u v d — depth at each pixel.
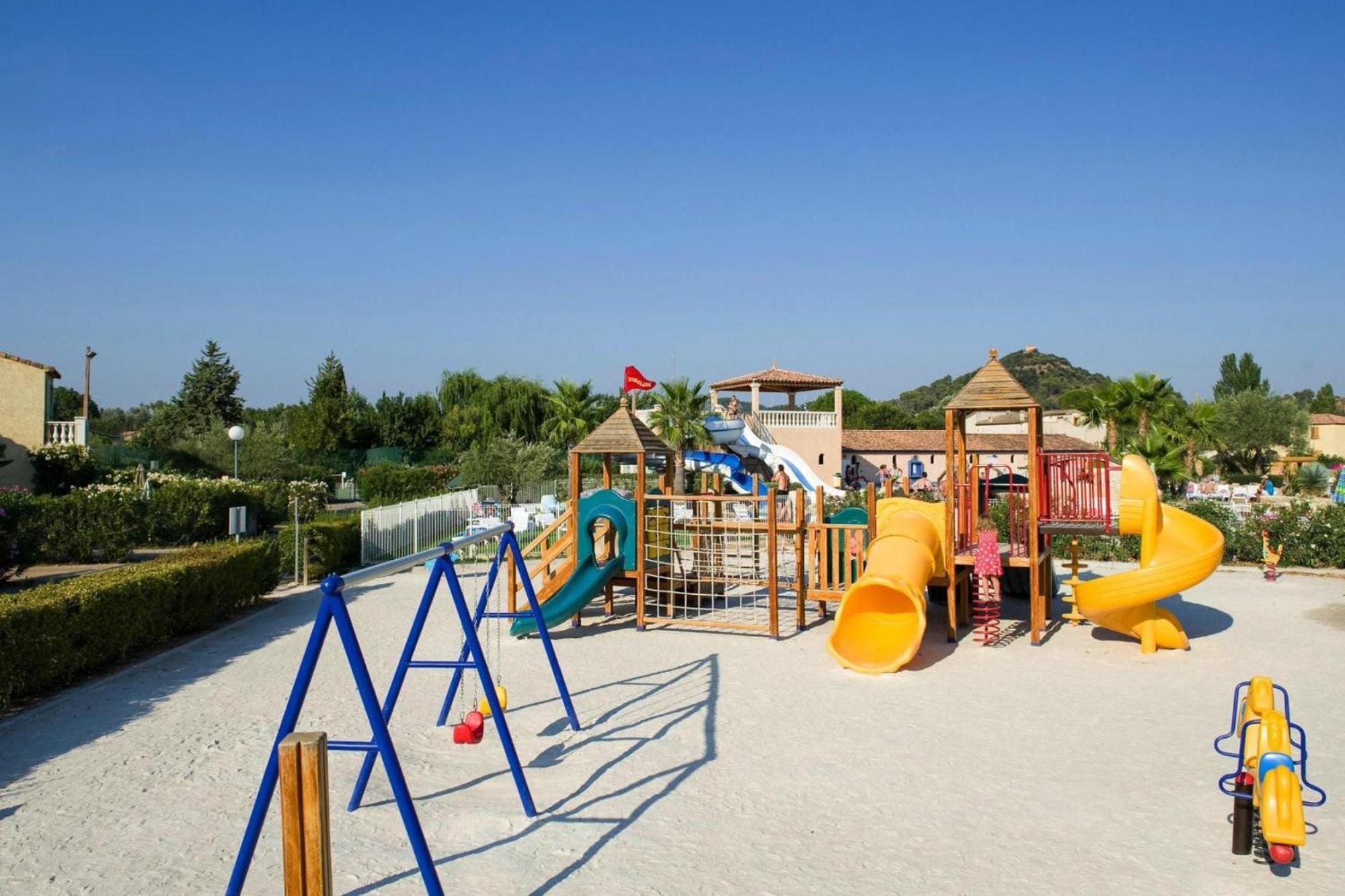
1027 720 9.62
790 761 8.32
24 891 5.72
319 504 31.53
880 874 6.04
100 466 36.19
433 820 6.85
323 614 5.07
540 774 7.93
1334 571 20.16
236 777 7.83
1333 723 9.36
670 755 8.48
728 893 5.75
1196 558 12.21
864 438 53.09
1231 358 108.44
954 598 13.73
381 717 5.18
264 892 5.67
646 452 15.12
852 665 11.77
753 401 44.84
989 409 13.64
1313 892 5.77
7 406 33.75
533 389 58.16
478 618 9.34
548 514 28.83
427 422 65.00
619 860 6.20
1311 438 79.44
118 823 6.83
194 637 13.94
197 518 25.56
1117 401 44.19
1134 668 11.91
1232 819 6.60
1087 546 22.58
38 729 9.24
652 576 15.50
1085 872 6.07
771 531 14.16
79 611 11.09
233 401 70.38
